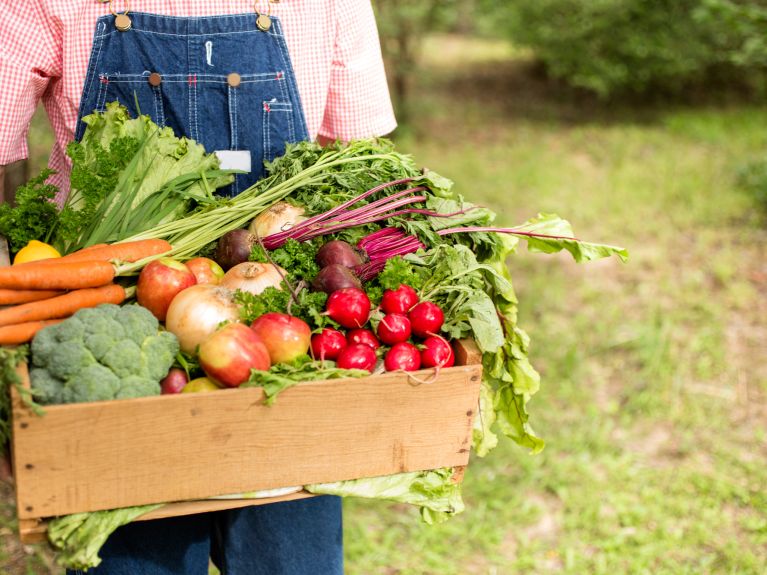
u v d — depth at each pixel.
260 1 2.18
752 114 9.84
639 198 6.95
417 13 8.67
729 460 3.83
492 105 10.55
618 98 10.70
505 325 2.06
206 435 1.64
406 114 9.16
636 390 4.34
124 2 2.14
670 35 9.64
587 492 3.59
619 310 5.13
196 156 2.17
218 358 1.66
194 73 2.19
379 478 1.82
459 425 1.83
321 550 2.29
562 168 7.89
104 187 2.05
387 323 1.84
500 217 6.47
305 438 1.71
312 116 2.32
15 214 1.97
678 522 3.44
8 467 1.73
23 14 2.10
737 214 6.60
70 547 1.60
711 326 4.95
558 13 9.81
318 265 1.97
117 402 1.56
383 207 2.09
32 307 1.71
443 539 3.33
